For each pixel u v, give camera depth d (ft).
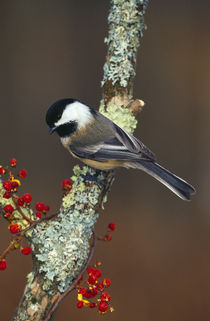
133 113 18.92
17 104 55.72
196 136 52.80
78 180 16.35
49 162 54.44
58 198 50.19
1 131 54.75
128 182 50.70
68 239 15.05
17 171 53.21
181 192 18.72
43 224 15.29
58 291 14.61
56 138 55.06
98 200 16.05
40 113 55.77
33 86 55.88
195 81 54.19
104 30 55.93
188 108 53.57
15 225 14.30
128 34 18.11
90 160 19.61
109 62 18.38
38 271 14.80
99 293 14.94
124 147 18.90
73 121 20.01
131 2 18.15
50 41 56.03
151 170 19.24
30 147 54.80
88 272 14.33
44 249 14.82
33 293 14.64
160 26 55.11
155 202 49.26
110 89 18.56
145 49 54.65
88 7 55.88
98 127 19.29
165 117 53.52
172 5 55.11
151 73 54.34
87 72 55.83
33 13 55.88
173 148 52.75
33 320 14.44
